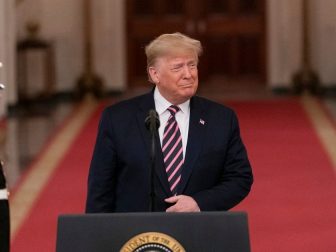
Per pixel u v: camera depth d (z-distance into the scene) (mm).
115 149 8648
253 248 14883
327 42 35062
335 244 15016
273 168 21391
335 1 34938
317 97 34375
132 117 8688
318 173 20766
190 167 8516
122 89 35875
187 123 8680
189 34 36375
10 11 30797
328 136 25641
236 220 7070
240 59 36531
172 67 8281
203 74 36531
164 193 8477
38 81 33938
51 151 24031
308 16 35062
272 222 16531
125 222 7031
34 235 15781
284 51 35656
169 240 7004
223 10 36375
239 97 34469
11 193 19125
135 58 36438
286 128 27156
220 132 8672
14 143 25406
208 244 7023
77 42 35000
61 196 18891
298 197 18453
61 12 34594
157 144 8555
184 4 36250
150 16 36250
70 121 29438
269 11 35906
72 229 7012
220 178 8820
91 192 8711
